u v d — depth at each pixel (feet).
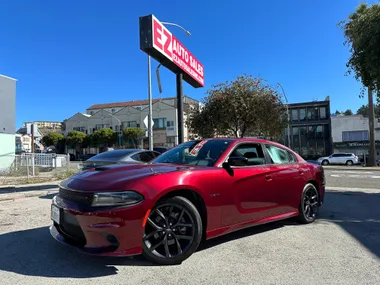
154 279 10.12
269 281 10.05
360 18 25.80
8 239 14.61
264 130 46.75
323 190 19.49
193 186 11.75
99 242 10.26
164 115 176.96
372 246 13.71
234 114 42.88
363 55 26.04
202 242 13.12
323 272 10.80
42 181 40.68
